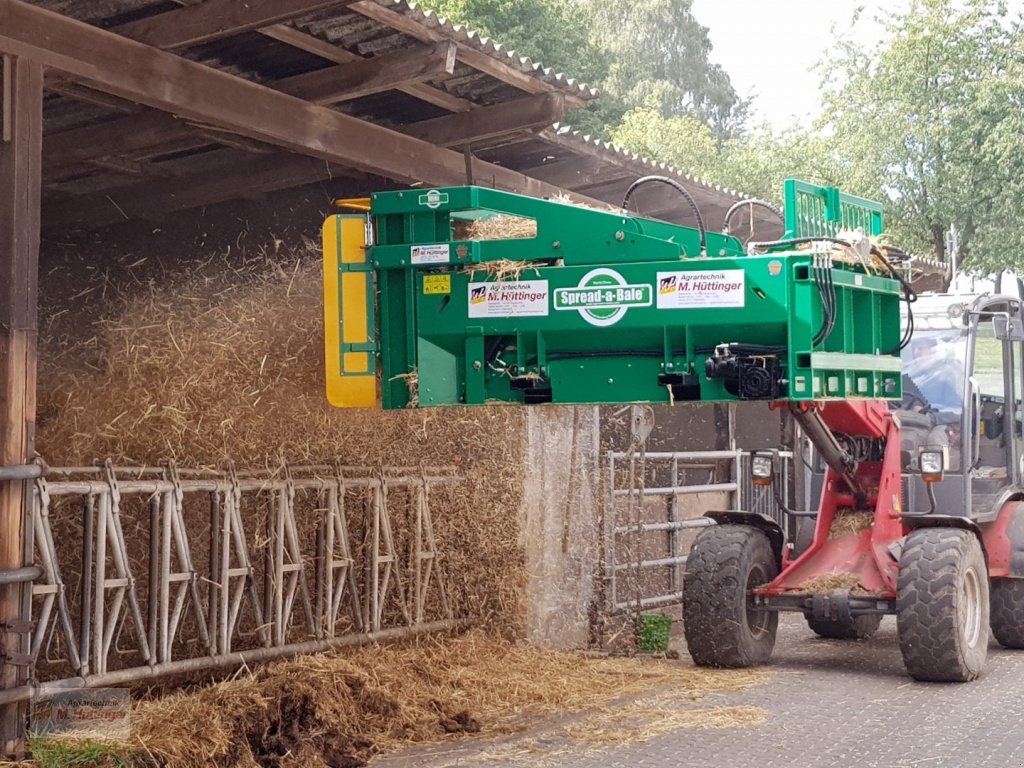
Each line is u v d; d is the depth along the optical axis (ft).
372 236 19.34
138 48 18.22
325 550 22.20
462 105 24.16
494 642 25.62
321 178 26.71
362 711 19.66
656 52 160.66
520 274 18.61
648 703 22.00
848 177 82.69
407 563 24.62
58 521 19.84
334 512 22.34
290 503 21.35
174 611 18.99
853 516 27.02
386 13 19.29
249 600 21.70
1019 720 20.58
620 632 28.78
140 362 21.03
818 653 27.94
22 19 16.37
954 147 79.82
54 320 27.89
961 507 27.89
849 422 25.36
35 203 16.38
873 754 18.13
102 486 17.88
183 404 20.58
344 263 19.33
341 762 17.65
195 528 20.88
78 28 17.20
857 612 24.99
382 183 27.48
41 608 17.07
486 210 18.75
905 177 81.71
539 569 27.04
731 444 36.96
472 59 21.47
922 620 23.71
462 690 22.03
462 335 18.93
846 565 26.11
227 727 17.57
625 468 29.96
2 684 16.02
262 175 27.07
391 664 22.17
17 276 16.10
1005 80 77.10
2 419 16.03
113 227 29.32
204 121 19.81
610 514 28.76
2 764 15.61
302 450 22.29
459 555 26.05
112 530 18.04
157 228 29.12
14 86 16.20
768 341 17.78
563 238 18.52
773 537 27.20
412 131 24.89
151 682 19.76
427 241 19.01
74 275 28.94
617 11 161.79
